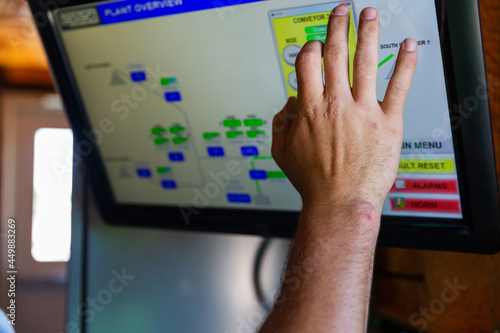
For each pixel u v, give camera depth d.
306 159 0.50
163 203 0.90
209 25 0.71
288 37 0.66
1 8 2.46
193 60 0.75
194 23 0.72
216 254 0.90
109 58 0.82
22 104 3.46
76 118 0.91
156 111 0.82
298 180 0.51
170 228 0.89
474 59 0.56
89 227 0.98
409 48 0.49
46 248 3.37
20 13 2.50
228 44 0.71
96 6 0.78
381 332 0.82
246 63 0.71
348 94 0.48
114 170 0.92
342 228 0.46
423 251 0.74
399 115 0.49
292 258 0.48
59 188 3.43
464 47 0.56
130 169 0.90
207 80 0.75
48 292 3.35
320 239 0.47
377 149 0.48
